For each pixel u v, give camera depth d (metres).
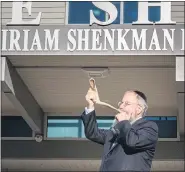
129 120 4.70
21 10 10.65
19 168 13.57
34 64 10.88
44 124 13.56
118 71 11.07
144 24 10.41
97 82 11.62
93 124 4.90
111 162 4.57
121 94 12.20
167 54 10.27
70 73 11.24
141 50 10.32
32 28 10.54
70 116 13.59
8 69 10.70
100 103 4.88
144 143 4.51
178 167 13.30
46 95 12.51
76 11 10.71
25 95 11.93
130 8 10.59
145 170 4.54
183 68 10.21
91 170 13.48
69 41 10.44
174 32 10.34
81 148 13.50
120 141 4.56
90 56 10.45
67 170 13.55
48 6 10.73
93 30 10.45
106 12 10.57
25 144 13.59
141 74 11.17
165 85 11.69
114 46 10.37
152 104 12.95
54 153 13.50
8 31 10.53
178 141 13.29
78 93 12.32
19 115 13.68
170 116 13.38
